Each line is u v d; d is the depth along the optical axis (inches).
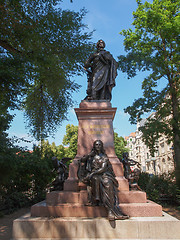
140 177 490.3
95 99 290.4
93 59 314.2
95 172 195.6
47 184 462.0
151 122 730.2
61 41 498.3
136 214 191.2
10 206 369.4
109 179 193.9
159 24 745.6
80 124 262.4
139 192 213.2
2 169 353.1
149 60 750.5
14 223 177.0
